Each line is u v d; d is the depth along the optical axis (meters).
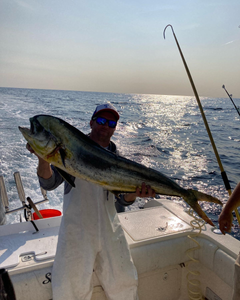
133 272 2.05
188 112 50.50
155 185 2.05
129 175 1.97
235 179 10.08
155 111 49.28
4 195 2.97
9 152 10.55
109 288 2.01
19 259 2.03
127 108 53.09
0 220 2.80
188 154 13.98
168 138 18.98
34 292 1.90
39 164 1.84
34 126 1.68
